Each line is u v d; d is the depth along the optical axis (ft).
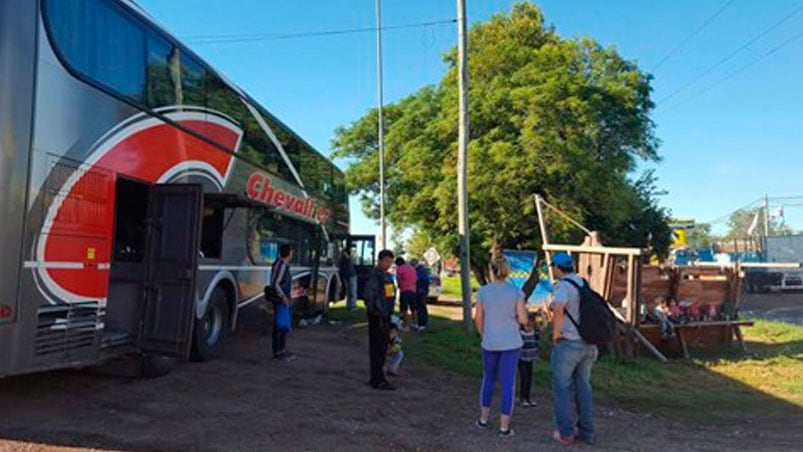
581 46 90.38
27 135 19.88
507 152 79.77
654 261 108.06
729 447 23.58
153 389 26.86
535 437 23.32
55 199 21.06
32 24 20.18
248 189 39.29
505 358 23.30
